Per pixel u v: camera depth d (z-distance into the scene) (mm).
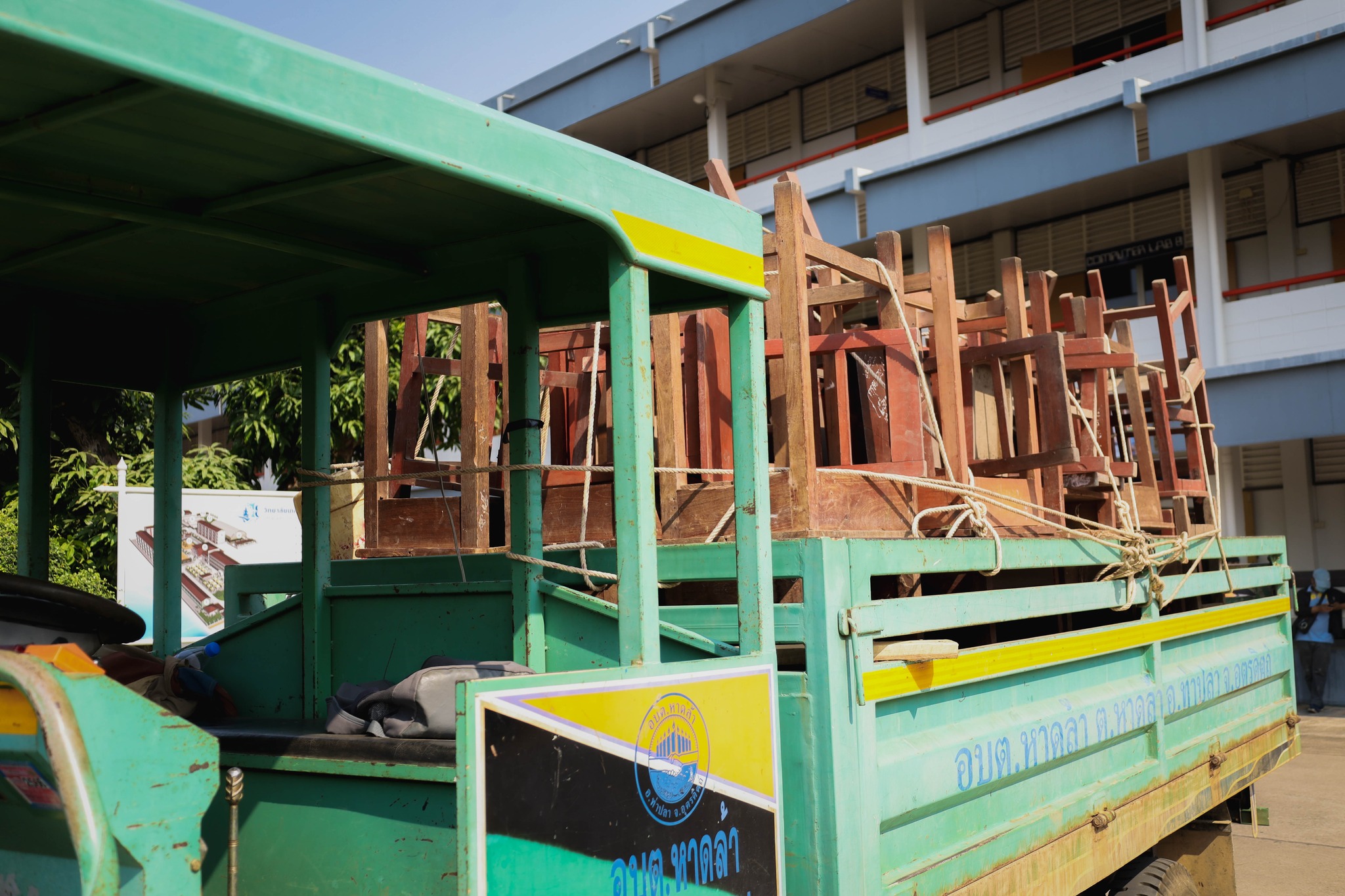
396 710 2402
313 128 1708
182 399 3770
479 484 4023
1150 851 4238
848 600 2559
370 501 4281
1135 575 4109
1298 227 14789
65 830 1553
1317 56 12352
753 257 2705
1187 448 5328
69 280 3211
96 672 1729
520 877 1842
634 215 2332
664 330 3398
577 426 4062
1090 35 16906
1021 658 3225
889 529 3270
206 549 8500
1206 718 4625
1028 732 3203
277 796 2385
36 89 1831
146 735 1514
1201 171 13898
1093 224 16406
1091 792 3559
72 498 11523
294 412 13445
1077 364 4441
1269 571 5492
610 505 3693
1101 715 3627
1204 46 14016
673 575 2877
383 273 3092
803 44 18469
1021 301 4102
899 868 2686
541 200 2109
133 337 3668
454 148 1929
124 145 2119
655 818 2115
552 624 2998
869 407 3684
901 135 17109
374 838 2230
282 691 3471
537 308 3037
